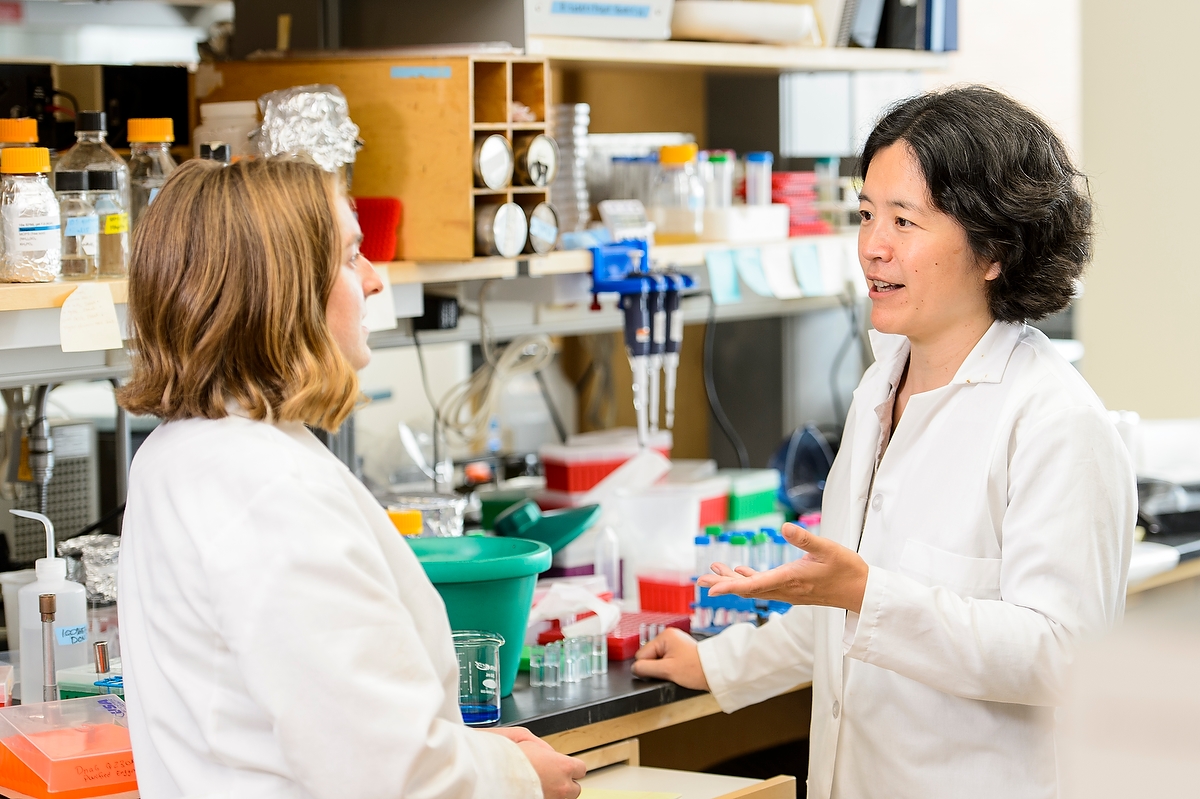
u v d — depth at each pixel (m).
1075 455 1.35
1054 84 3.45
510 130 2.03
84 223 1.68
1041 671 1.31
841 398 3.32
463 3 2.16
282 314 1.06
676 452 3.42
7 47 2.52
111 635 1.76
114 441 2.35
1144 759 0.25
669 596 2.19
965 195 1.40
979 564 1.42
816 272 2.82
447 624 1.18
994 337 1.47
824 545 1.35
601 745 1.76
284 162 1.11
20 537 2.19
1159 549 2.65
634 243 2.34
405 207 2.02
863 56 2.79
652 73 3.10
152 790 1.11
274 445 1.04
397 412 3.28
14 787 1.38
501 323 2.65
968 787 1.43
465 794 1.05
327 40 2.35
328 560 0.98
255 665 0.96
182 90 2.23
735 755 2.70
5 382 1.74
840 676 1.54
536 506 2.28
